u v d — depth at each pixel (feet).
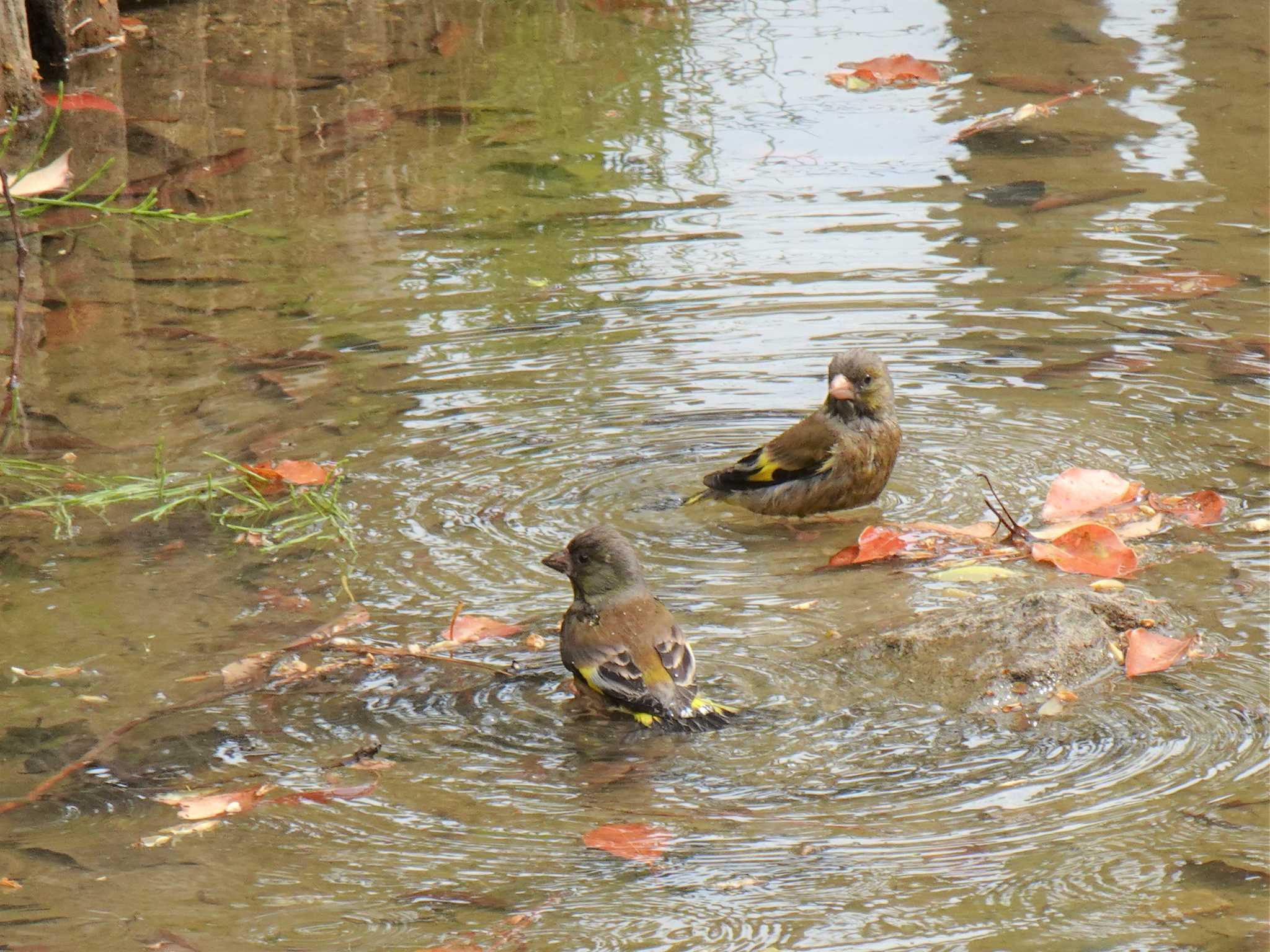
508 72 79.82
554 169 67.41
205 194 64.75
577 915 25.23
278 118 73.00
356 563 38.68
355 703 32.35
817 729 30.78
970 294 54.49
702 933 24.70
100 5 79.92
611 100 75.82
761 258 58.03
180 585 37.63
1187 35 83.41
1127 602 34.73
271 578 38.01
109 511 41.57
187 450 44.39
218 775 29.81
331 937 24.82
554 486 43.09
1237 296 53.36
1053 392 47.78
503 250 59.47
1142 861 26.18
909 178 65.41
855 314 53.47
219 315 54.08
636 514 41.75
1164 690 31.65
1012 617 33.81
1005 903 25.20
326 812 28.53
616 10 90.33
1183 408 46.26
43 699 32.50
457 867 26.73
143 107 73.61
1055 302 53.62
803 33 85.56
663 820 27.99
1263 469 42.37
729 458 44.73
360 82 78.02
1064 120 71.41
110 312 54.29
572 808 28.53
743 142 70.08
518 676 33.45
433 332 52.75
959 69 78.84
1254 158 65.98
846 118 72.64
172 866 26.91
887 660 33.17
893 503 42.09
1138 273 55.57
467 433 46.06
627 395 48.49
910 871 26.18
